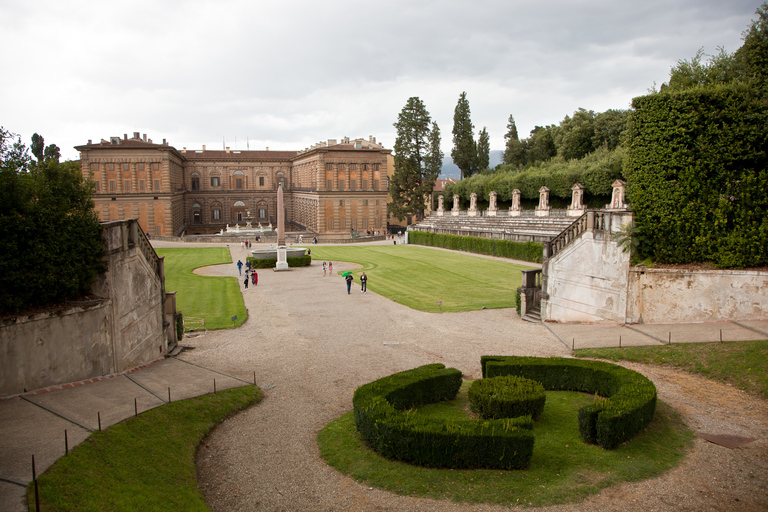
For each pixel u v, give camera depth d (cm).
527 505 1002
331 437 1338
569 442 1256
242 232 10025
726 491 1050
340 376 1886
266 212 12781
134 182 9950
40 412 1301
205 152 12575
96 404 1398
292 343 2386
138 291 1953
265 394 1705
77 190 1678
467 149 10562
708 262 2297
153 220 10044
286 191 12912
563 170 6794
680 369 1792
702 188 2298
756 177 2242
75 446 1103
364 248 7612
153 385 1644
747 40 3394
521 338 2403
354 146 11181
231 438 1370
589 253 2539
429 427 1170
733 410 1446
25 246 1462
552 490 1048
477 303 3300
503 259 5716
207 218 12394
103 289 1734
